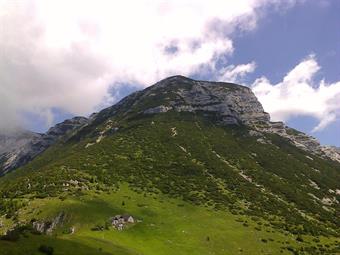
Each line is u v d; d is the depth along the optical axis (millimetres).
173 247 126438
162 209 156875
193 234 137750
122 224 137500
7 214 145000
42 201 150625
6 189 179750
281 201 192250
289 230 156375
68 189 165000
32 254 79500
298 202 196375
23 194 166125
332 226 175250
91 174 188500
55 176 182125
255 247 134500
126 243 124250
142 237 131375
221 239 136750
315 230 162250
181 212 156750
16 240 84125
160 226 141125
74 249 89000
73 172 188625
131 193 170625
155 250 122375
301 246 141750
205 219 152625
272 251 133375
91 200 153875
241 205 175750
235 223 153125
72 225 135250
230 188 194625
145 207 155625
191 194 178250
